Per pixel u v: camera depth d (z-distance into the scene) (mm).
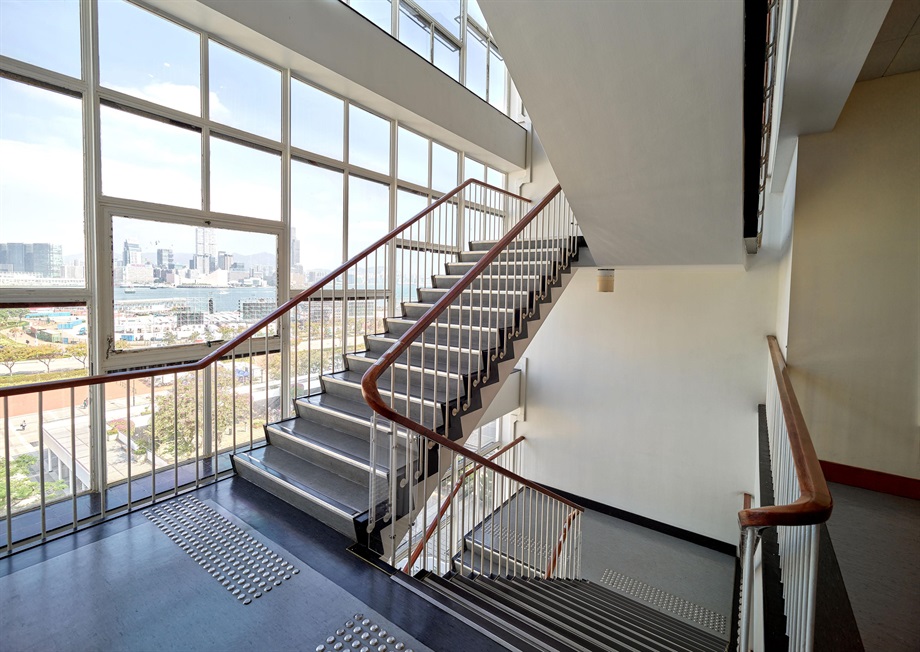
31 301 2512
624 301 5477
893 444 2748
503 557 3596
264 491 2629
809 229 2924
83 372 2734
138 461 3000
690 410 5109
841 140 2816
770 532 1978
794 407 1681
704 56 1927
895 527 2297
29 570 1839
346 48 3920
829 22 1746
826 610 1463
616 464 5566
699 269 4520
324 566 1959
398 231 3986
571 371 5867
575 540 4012
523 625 1807
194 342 3256
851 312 2834
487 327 3252
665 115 2246
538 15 2047
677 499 5180
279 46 3414
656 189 2754
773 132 2904
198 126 3213
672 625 3029
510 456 6340
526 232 4457
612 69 2131
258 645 1510
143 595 1727
